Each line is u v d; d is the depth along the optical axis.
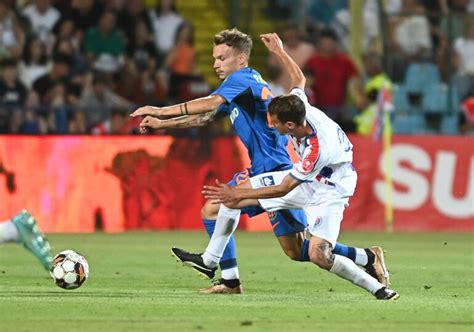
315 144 28.67
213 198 28.53
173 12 74.25
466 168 62.69
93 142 60.47
